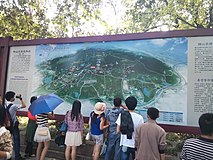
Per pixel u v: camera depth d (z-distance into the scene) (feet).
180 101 17.66
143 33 19.56
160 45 18.94
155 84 18.72
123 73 20.11
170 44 18.57
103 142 17.95
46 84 23.32
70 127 18.38
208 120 8.41
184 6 34.09
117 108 16.90
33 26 39.93
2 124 9.50
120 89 20.06
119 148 15.05
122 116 14.40
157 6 35.22
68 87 22.29
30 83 24.00
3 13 38.93
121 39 20.38
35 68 24.00
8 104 19.85
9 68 25.11
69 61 22.59
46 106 17.63
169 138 24.12
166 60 18.57
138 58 19.67
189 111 17.26
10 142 9.42
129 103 14.58
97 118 17.70
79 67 22.08
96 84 21.12
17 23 39.24
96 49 21.52
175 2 33.99
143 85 19.16
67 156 18.43
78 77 21.99
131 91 19.58
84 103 21.38
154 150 11.91
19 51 24.88
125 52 20.26
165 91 18.28
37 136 18.98
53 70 23.18
